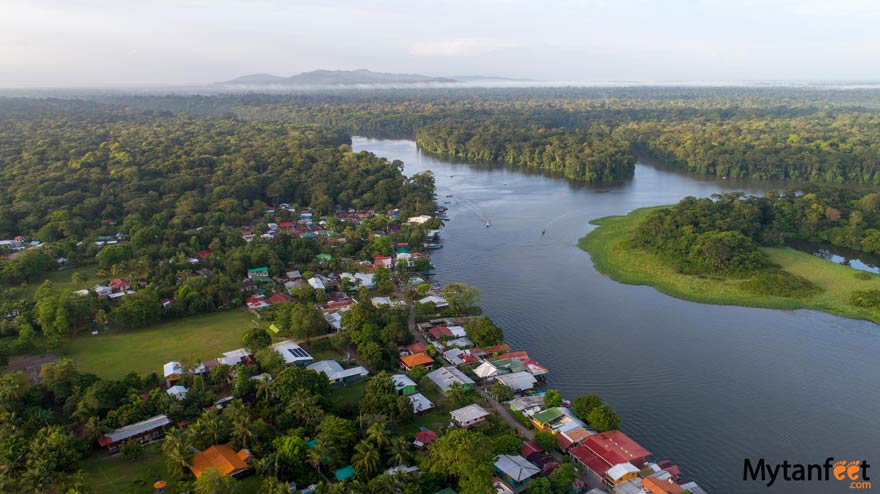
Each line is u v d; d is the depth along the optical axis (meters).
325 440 85.00
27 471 79.56
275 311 139.50
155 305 138.12
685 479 86.50
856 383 113.25
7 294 145.88
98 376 112.38
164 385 109.06
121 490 81.31
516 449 87.75
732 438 96.38
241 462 84.19
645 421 100.94
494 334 125.06
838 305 149.12
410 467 83.69
